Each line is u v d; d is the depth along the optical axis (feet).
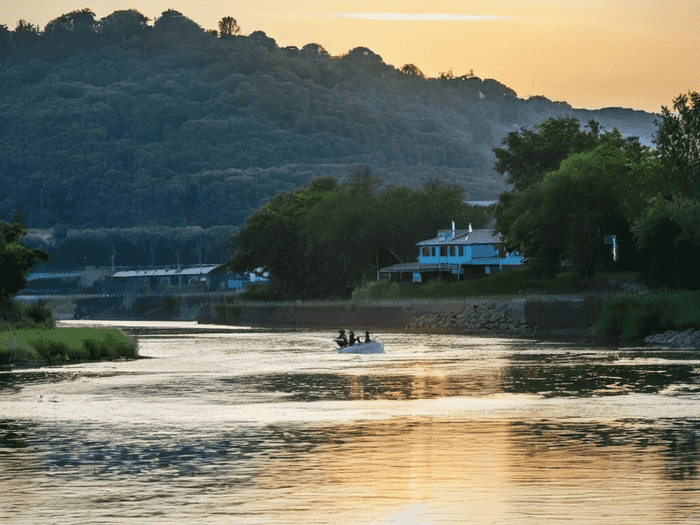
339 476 196.44
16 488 186.70
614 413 286.87
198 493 181.57
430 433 252.01
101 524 159.22
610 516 160.86
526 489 182.29
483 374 428.15
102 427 268.00
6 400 337.31
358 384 391.45
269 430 260.21
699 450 221.25
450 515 163.12
